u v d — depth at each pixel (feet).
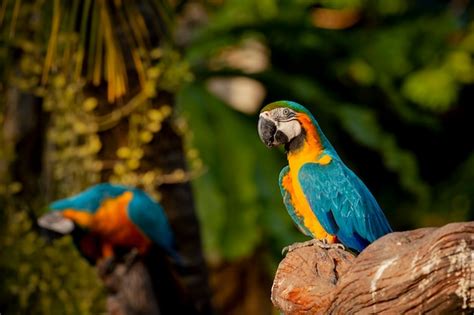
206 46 53.36
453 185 61.52
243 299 58.18
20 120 37.60
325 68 58.80
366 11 60.23
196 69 52.49
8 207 36.17
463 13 61.62
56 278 35.35
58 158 34.53
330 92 56.08
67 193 34.91
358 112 52.75
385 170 60.90
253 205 48.55
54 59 33.27
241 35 54.85
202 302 34.06
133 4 32.27
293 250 18.47
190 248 33.91
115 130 33.01
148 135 32.73
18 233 35.70
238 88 61.36
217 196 48.26
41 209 36.29
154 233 32.24
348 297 16.07
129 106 32.73
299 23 55.72
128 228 32.01
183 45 54.08
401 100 59.16
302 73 58.49
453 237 14.85
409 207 61.00
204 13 56.44
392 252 15.84
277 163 49.98
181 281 32.96
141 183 33.27
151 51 32.86
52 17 32.35
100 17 31.48
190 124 47.80
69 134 33.99
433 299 15.02
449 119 63.72
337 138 58.13
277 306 17.95
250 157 49.11
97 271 32.73
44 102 36.27
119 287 32.42
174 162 33.68
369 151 60.18
